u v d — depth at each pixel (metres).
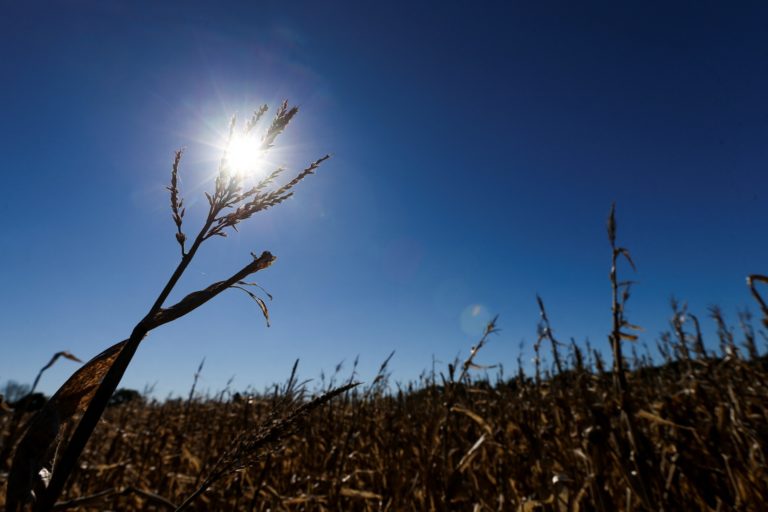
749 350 3.39
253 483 4.22
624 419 2.61
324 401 1.66
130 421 7.23
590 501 2.83
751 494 2.31
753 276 2.55
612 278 2.89
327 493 4.07
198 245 1.26
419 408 5.30
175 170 1.25
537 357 4.31
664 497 2.39
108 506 4.05
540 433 3.65
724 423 2.91
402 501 3.52
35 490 1.12
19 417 1.24
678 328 4.02
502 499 3.08
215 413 6.39
